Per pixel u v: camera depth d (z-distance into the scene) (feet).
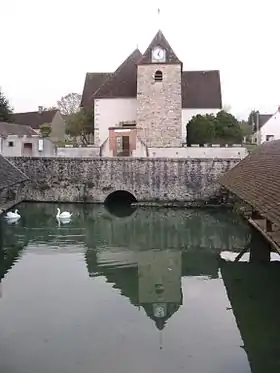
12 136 123.24
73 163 100.94
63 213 81.51
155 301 39.73
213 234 70.13
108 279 46.47
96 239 66.03
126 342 31.17
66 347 30.25
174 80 118.52
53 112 195.31
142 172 99.60
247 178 54.39
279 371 27.02
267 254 56.59
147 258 56.08
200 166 98.02
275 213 30.04
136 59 136.87
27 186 102.22
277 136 189.16
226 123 123.44
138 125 119.85
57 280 45.57
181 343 31.12
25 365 27.73
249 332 32.96
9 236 66.69
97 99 130.93
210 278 47.60
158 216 86.94
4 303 38.60
